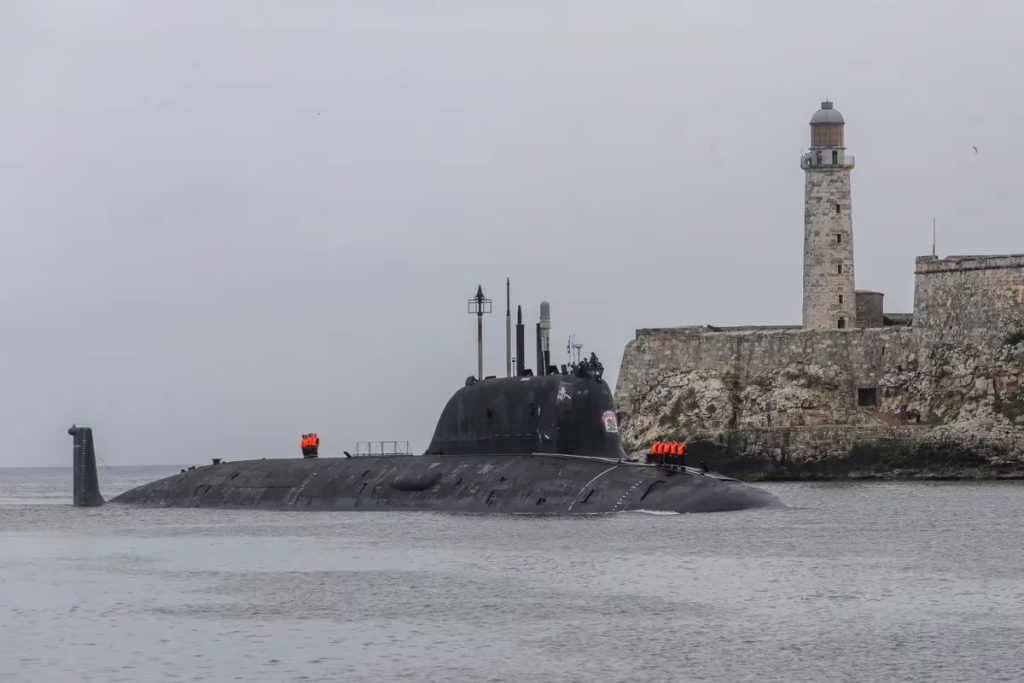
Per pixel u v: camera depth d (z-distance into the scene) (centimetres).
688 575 16912
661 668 12712
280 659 13238
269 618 15100
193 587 17288
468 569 17662
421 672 12700
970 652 13138
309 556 19425
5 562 19912
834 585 16300
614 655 13162
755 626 14238
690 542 19312
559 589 16238
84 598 16662
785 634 13875
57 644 14050
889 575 16950
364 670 12788
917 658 12950
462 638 13912
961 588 16125
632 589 16150
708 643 13562
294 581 17412
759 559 18062
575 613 14938
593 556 18300
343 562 18700
